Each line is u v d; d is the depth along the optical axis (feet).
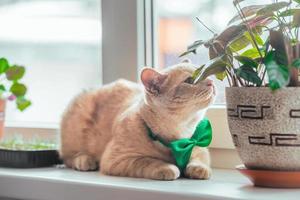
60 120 5.71
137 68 5.72
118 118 5.20
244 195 4.05
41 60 6.70
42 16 6.70
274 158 4.17
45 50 6.68
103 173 5.02
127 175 4.84
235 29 4.33
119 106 5.40
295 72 4.12
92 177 4.85
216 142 5.29
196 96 4.79
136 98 5.40
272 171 4.21
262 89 4.13
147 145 4.91
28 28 6.79
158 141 4.88
